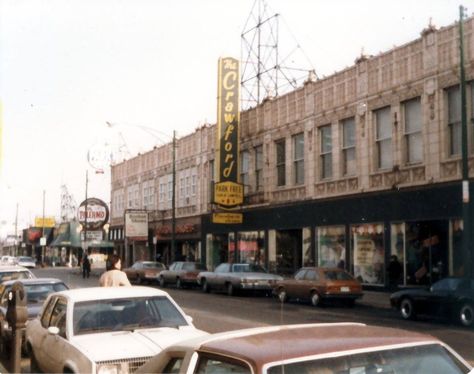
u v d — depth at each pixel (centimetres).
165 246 5166
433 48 2466
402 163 2619
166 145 5141
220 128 3672
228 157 3669
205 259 4341
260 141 3700
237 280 2833
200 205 4475
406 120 2630
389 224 2659
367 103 2817
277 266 3472
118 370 684
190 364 421
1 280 1802
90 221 6122
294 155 3397
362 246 2823
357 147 2878
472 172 2264
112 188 6544
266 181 3622
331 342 390
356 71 2898
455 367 395
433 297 1748
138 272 3906
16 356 962
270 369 361
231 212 3800
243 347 394
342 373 368
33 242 10456
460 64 2127
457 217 2328
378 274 2720
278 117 3528
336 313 2042
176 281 3528
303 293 2361
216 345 412
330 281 2261
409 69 2591
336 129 3028
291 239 3391
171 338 750
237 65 3716
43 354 823
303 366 365
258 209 3675
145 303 834
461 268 2306
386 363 379
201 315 1964
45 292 1331
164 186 5172
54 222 10444
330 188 3059
